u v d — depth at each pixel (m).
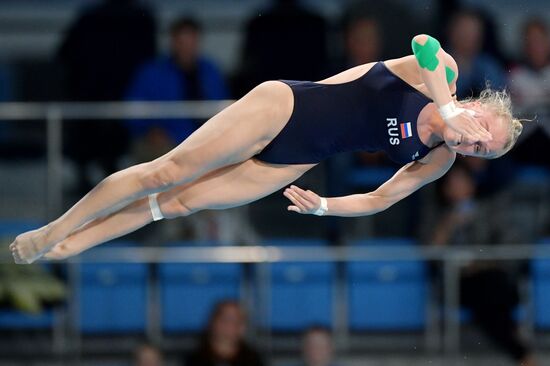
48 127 33.56
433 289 33.56
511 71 37.84
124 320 33.72
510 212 34.25
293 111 22.64
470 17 37.34
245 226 34.28
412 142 22.55
